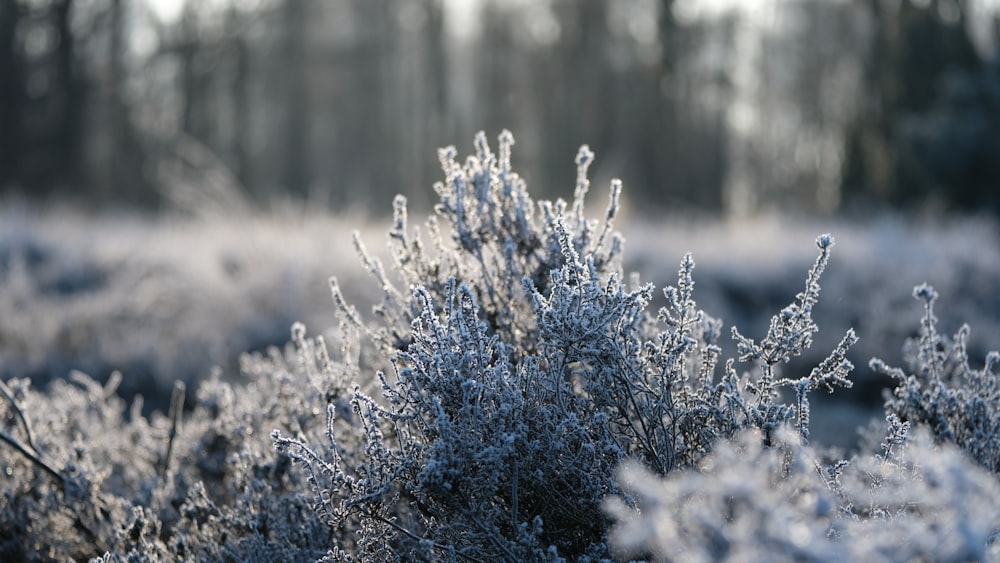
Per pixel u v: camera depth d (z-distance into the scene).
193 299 9.12
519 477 2.31
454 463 2.19
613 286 2.33
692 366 2.75
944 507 1.54
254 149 46.69
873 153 25.66
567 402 2.41
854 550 1.42
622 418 2.44
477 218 3.00
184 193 14.11
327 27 44.81
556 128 45.09
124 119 34.16
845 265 10.85
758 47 44.44
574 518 2.33
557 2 44.44
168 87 37.81
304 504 2.74
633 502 2.12
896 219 15.51
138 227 14.44
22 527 3.02
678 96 42.16
